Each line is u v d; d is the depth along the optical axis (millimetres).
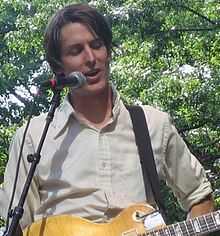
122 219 6820
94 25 7172
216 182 26766
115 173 7113
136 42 25328
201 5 25938
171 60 25766
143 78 25109
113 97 7359
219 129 26359
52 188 7199
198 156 26734
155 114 7395
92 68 7129
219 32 25422
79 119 7250
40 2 27109
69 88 7207
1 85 32188
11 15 32531
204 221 6652
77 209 7047
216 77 24922
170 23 25375
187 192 7547
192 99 24625
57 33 7219
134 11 24578
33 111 7309
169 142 7387
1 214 7438
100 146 7172
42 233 6996
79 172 7105
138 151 7215
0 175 28188
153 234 6688
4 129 28812
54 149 7230
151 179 7129
